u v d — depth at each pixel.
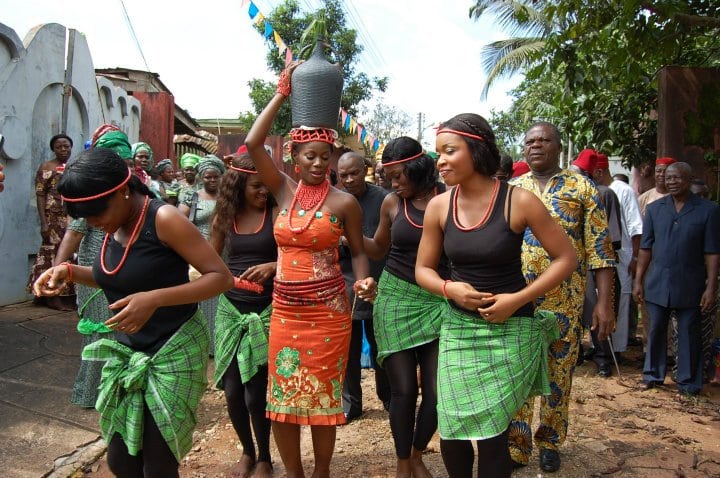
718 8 6.93
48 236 6.53
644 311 6.48
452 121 2.49
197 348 2.48
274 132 17.62
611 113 8.49
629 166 9.23
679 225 5.06
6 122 6.36
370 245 3.70
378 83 17.77
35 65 6.93
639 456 3.78
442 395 2.54
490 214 2.46
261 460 3.43
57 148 6.67
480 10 11.27
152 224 2.30
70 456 3.55
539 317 2.70
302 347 2.96
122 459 2.44
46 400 4.25
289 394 2.96
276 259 3.45
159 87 14.98
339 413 3.00
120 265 2.32
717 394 5.15
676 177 5.10
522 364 2.48
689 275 5.03
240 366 3.29
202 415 4.40
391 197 3.56
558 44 6.62
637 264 5.57
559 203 3.48
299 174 3.05
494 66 14.44
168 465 2.41
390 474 3.50
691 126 7.02
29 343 5.36
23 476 3.27
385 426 4.29
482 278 2.50
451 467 2.61
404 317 3.26
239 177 3.42
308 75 2.89
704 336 5.43
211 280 2.33
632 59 6.73
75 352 5.31
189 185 7.11
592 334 5.69
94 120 8.59
